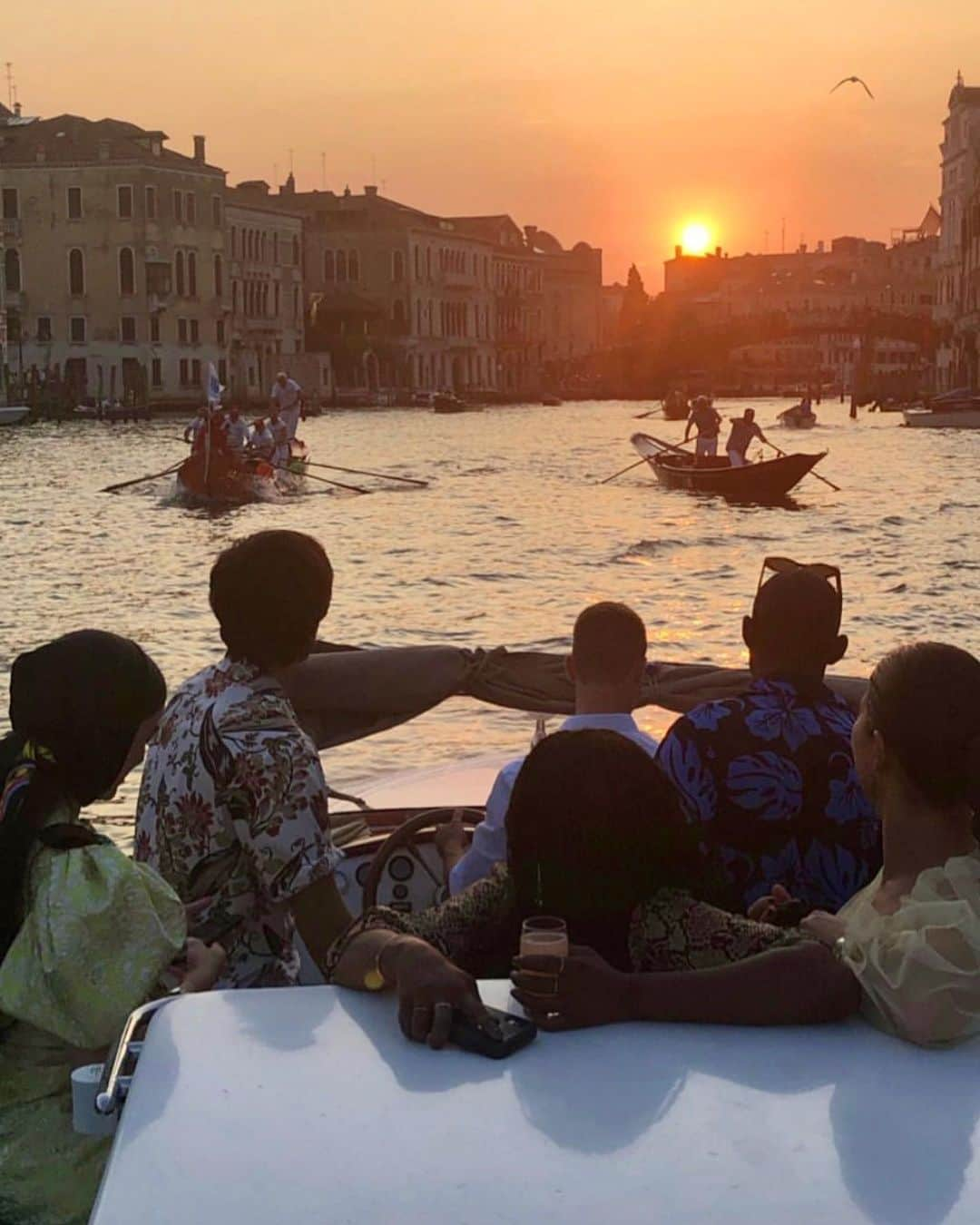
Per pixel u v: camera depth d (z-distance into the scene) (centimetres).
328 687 508
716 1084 208
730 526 2775
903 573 2098
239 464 3341
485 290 14238
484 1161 191
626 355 15000
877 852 382
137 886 287
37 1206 291
